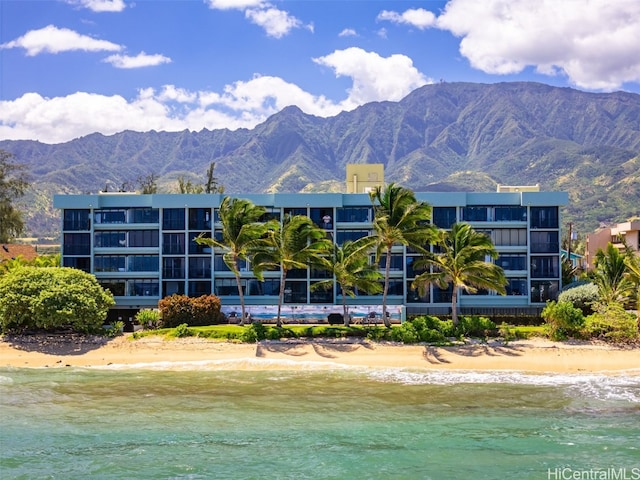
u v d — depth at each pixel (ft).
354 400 131.75
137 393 138.21
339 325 197.16
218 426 112.47
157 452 98.27
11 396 135.54
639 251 265.95
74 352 177.99
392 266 229.45
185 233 228.22
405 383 147.74
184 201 228.63
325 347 178.50
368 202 229.45
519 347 175.42
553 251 225.35
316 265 195.62
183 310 197.77
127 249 232.12
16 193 333.01
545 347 175.01
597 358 168.66
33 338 185.98
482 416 119.03
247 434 107.76
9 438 105.70
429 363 167.73
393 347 176.55
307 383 147.84
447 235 197.06
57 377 155.12
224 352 176.24
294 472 89.56
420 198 225.56
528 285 224.33
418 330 182.91
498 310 225.15
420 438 105.29
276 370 162.61
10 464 93.04
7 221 326.03
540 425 112.78
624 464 92.38
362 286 193.88
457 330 184.55
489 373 159.22
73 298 185.78
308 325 199.62
